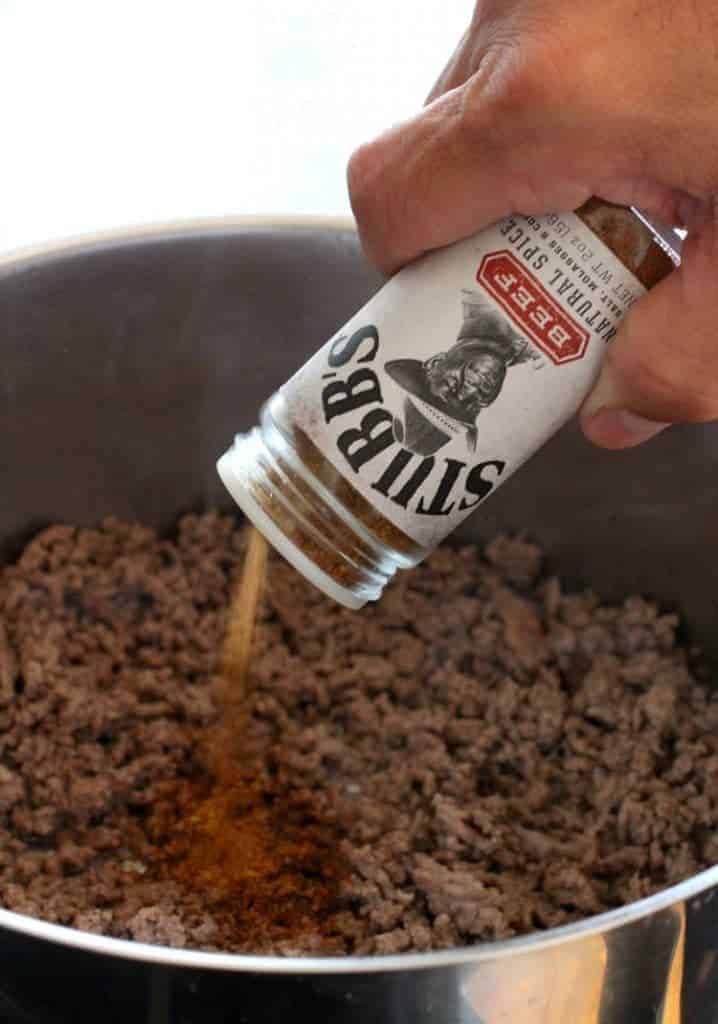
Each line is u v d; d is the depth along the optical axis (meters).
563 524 0.47
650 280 0.29
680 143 0.27
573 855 0.39
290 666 0.44
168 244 0.43
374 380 0.30
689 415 0.30
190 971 0.25
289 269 0.43
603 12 0.27
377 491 0.30
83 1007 0.26
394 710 0.43
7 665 0.43
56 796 0.40
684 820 0.39
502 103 0.27
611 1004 0.27
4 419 0.44
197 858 0.39
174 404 0.46
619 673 0.45
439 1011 0.25
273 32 0.71
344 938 0.37
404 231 0.29
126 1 0.73
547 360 0.29
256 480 0.31
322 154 0.63
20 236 0.58
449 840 0.39
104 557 0.47
